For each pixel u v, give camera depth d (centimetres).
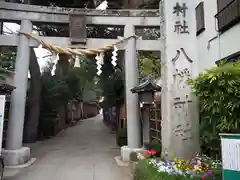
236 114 381
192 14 524
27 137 1170
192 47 513
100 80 1488
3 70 704
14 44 741
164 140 502
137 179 457
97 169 648
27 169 645
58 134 1513
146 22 796
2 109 531
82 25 757
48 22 767
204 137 500
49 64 1335
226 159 281
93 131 1655
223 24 620
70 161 750
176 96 493
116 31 1111
